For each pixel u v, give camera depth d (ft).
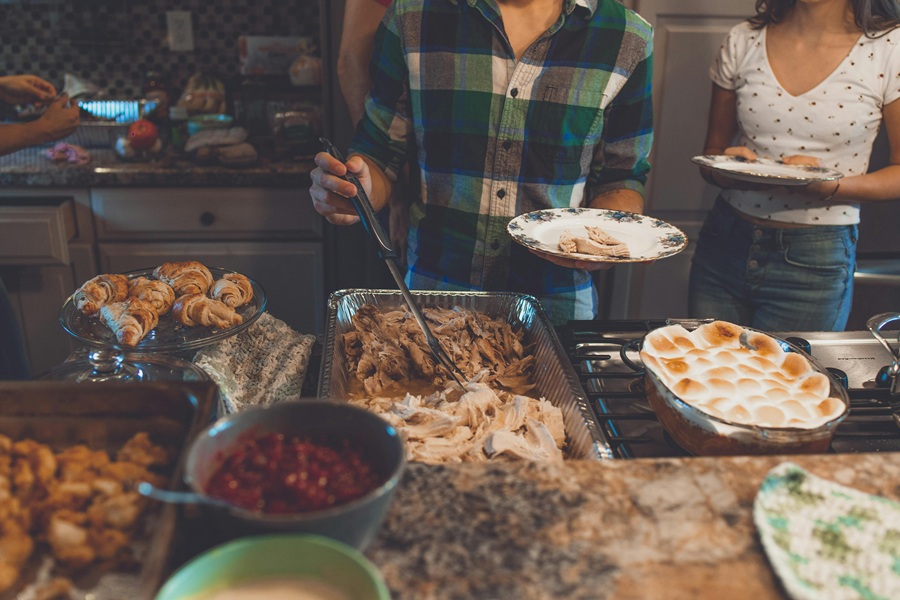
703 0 7.77
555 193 4.91
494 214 4.96
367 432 2.26
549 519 2.16
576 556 2.03
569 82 4.67
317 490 2.04
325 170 4.15
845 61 5.84
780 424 2.87
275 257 8.61
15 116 8.72
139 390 2.48
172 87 9.41
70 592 1.97
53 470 2.35
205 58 9.62
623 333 4.30
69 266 8.21
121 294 4.06
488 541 2.07
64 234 7.92
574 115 4.73
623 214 4.58
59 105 6.58
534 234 4.20
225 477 2.08
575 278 5.12
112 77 9.58
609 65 4.69
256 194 8.31
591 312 5.30
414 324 4.25
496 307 4.55
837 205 6.16
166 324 3.94
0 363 4.80
